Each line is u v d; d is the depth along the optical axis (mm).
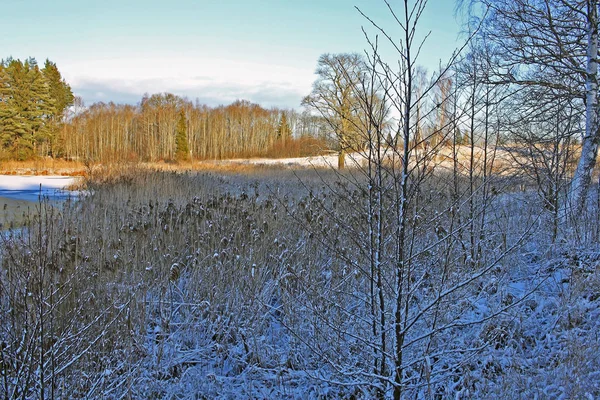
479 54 7086
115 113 57344
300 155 46406
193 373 4430
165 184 12961
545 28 7723
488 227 6312
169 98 63844
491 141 6633
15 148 40844
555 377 3873
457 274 4230
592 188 8625
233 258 5961
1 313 3658
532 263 6160
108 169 17016
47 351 3482
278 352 4758
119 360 4289
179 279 5914
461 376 3941
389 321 3539
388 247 3812
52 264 4336
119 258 5699
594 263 5633
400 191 3443
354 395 3979
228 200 8312
